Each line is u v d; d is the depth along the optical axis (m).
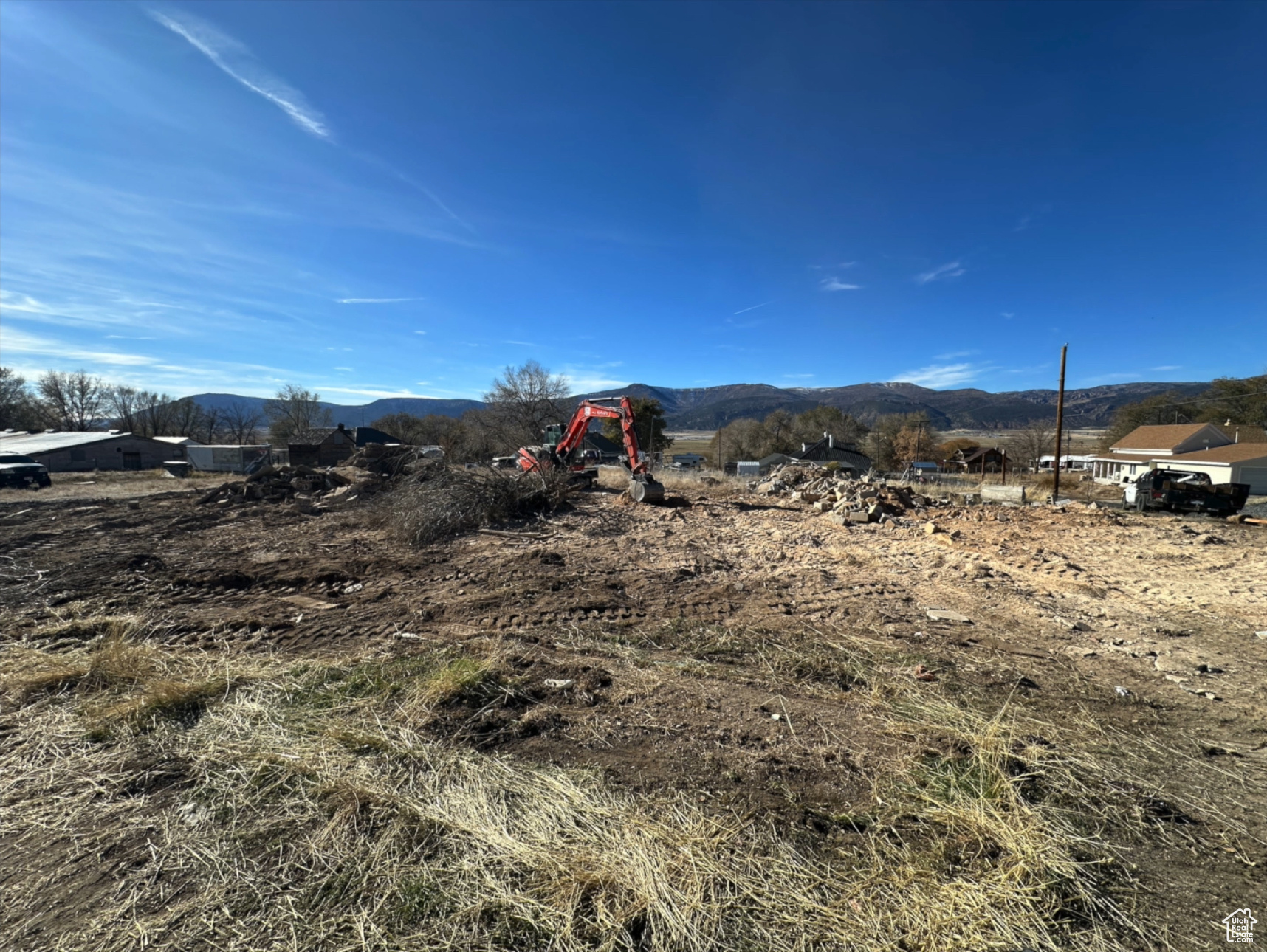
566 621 5.46
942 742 3.27
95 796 2.79
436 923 2.07
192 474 33.62
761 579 7.01
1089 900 2.19
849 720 3.56
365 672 4.20
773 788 2.85
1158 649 4.79
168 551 8.88
